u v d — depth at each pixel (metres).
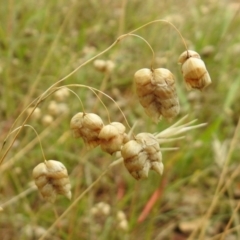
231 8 0.51
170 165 0.34
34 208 0.35
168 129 0.21
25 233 0.31
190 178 0.38
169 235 0.35
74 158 0.37
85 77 0.43
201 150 0.38
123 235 0.31
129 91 0.46
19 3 0.48
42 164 0.18
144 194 0.35
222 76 0.45
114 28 0.52
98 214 0.33
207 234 0.35
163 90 0.16
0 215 0.32
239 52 0.48
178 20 0.49
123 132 0.17
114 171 0.37
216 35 0.50
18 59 0.45
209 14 0.52
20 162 0.35
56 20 0.49
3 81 0.43
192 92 0.42
